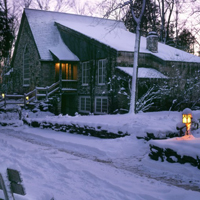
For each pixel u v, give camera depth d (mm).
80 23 31250
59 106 25547
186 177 6699
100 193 4961
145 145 9711
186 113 8672
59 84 25828
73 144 11023
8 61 41094
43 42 28562
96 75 23922
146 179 6391
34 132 14820
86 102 25609
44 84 27594
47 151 9328
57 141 11945
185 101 21891
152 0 29438
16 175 3064
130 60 22000
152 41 23328
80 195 4836
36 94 26312
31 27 29594
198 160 6848
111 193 5016
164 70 21766
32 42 29609
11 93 36594
